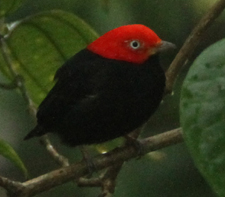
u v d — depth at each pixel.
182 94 1.32
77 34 2.03
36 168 2.18
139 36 2.05
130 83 2.04
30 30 2.02
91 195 2.16
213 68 1.31
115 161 2.03
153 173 2.13
